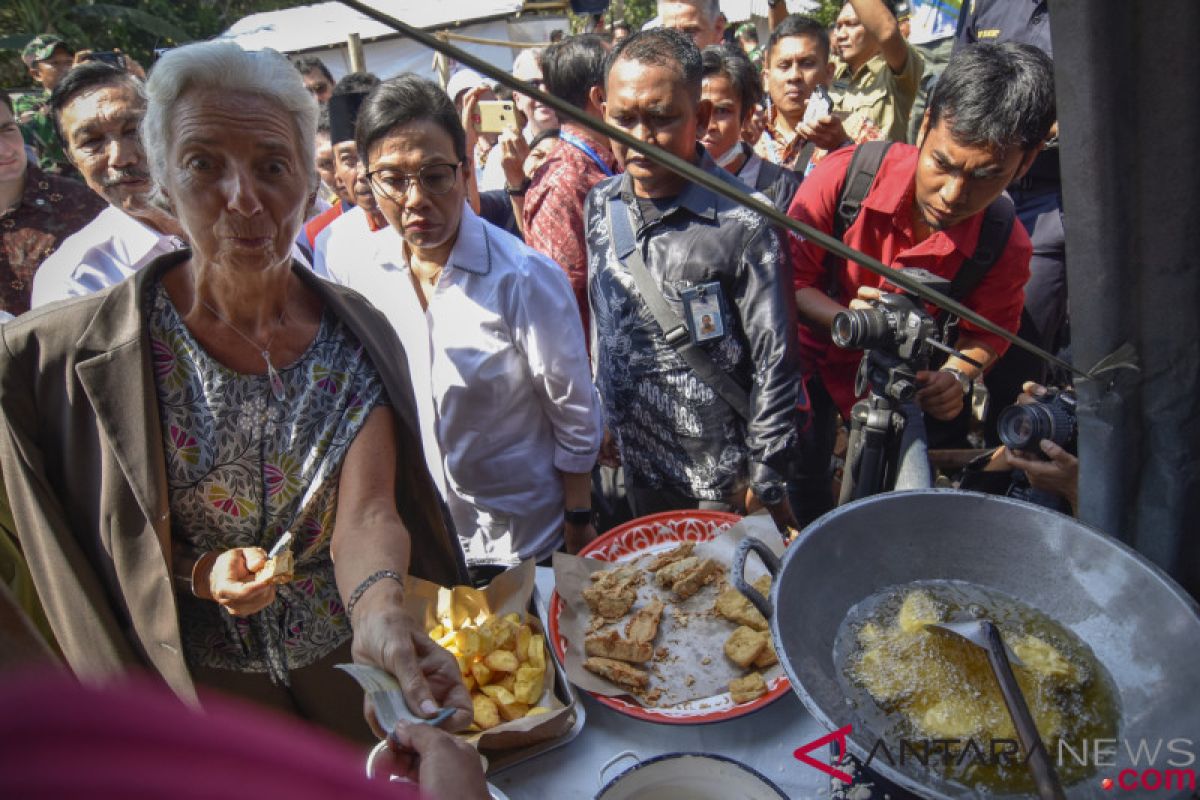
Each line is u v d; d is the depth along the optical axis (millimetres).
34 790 217
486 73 446
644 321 1589
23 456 1056
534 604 1266
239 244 975
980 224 1649
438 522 1276
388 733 726
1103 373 782
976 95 1416
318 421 1129
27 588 1308
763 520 1336
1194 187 672
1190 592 861
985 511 905
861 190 1742
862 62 3045
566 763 1027
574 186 2082
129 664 1131
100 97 1648
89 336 1037
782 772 992
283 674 1196
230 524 1122
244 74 938
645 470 1719
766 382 1486
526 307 1576
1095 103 665
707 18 2994
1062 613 839
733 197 551
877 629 847
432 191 1495
